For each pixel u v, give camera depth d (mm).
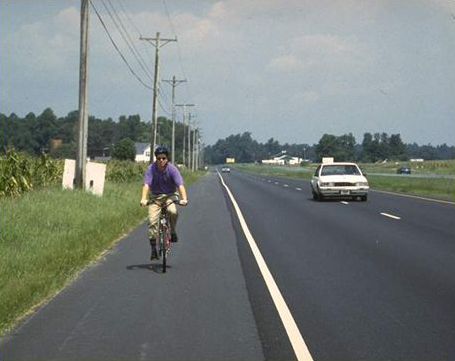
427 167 129750
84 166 24891
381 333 7027
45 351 6379
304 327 7289
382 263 11906
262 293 9203
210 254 13227
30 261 10562
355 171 32312
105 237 14844
